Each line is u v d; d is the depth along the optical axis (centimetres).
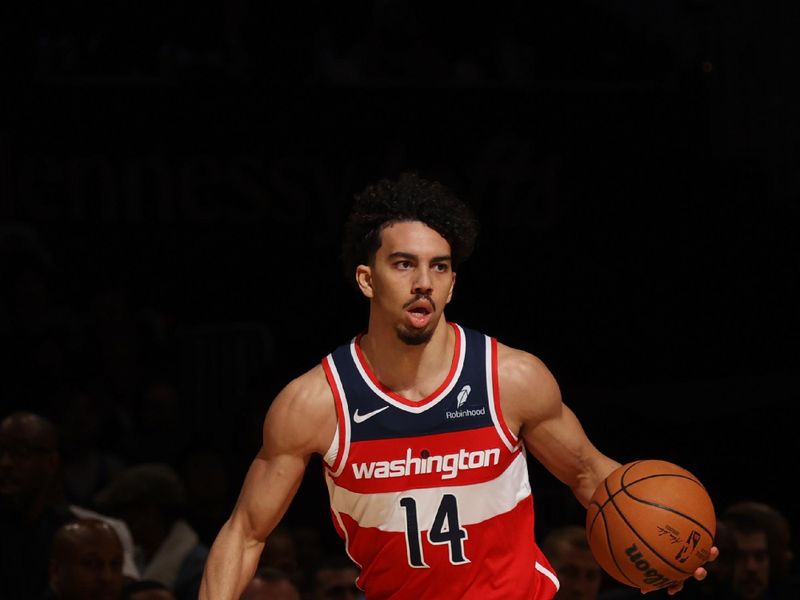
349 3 2386
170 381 2012
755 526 1347
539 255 2297
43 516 1270
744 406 2081
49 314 1997
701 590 1338
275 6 2256
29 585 1245
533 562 794
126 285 2119
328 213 2197
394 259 748
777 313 2408
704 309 2377
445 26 2461
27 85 2086
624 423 2020
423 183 764
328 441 774
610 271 2334
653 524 744
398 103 2227
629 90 2356
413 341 748
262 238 2172
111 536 1148
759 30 2684
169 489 1373
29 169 2081
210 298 2155
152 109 2128
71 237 2098
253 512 787
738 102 2677
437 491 769
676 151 2386
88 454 1611
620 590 1369
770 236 2438
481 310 2269
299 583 1366
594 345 2312
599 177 2338
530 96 2289
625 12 2783
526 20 2478
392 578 782
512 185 2273
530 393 777
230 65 2239
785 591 1405
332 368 778
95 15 2234
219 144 2159
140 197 2127
